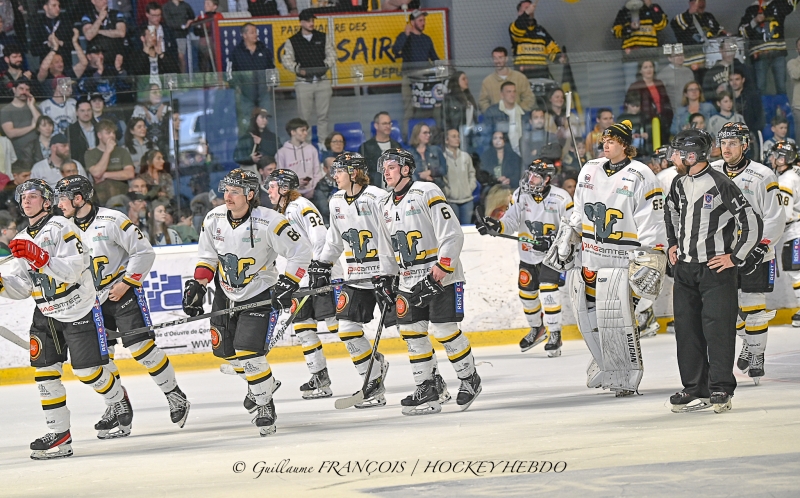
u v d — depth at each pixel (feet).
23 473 32.83
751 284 43.32
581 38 81.92
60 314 36.86
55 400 36.22
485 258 67.05
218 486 27.86
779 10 80.53
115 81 65.77
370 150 68.44
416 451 31.09
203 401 49.78
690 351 36.35
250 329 37.24
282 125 67.46
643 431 32.30
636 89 70.69
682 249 36.37
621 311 40.57
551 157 70.49
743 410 35.83
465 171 69.41
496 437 32.89
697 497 23.21
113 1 75.82
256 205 38.55
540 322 61.72
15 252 35.27
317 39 74.59
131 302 41.65
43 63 75.25
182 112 66.44
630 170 40.47
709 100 71.15
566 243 42.65
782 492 23.27
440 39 77.15
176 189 66.85
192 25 76.07
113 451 36.47
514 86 69.62
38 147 65.41
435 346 66.74
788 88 71.20
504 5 78.13
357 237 44.29
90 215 42.37
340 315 44.50
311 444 34.01
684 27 81.10
